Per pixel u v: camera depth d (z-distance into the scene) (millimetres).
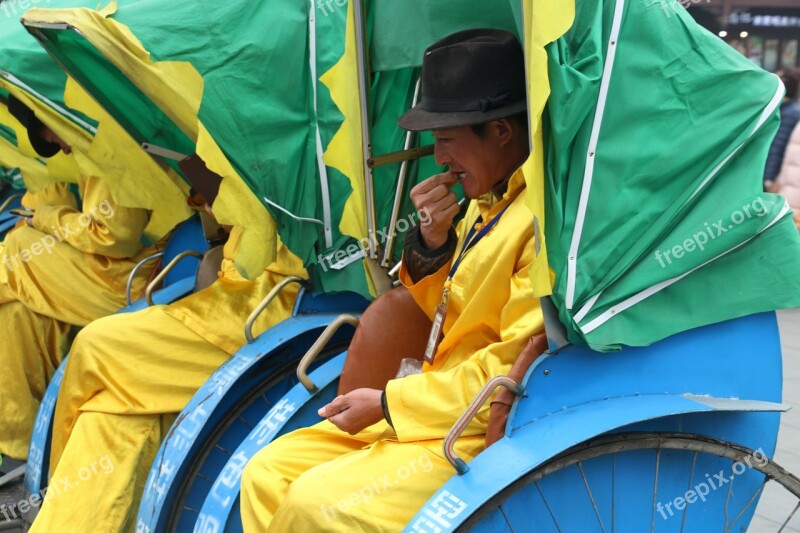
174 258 7781
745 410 4461
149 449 6992
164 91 5777
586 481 4453
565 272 4391
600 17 4406
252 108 5957
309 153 6211
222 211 5898
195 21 5859
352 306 6875
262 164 6020
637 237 4508
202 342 6984
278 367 6656
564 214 4422
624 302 4508
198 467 6363
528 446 4270
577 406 4508
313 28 6086
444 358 5117
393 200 6250
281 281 6680
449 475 4570
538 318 4590
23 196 10969
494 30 4934
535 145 4047
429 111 4879
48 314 8641
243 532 5082
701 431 4734
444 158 4922
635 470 4559
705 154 4504
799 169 11828
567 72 4199
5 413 8930
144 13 5832
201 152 5727
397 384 4781
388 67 5820
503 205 4938
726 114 4508
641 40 4438
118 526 6793
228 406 6527
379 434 5219
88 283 8594
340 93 5730
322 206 6301
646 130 4457
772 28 14188
